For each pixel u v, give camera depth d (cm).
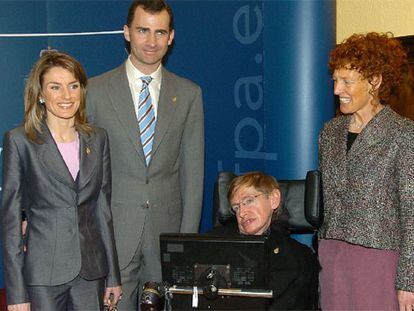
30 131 246
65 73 246
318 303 264
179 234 220
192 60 415
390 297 249
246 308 216
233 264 215
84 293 251
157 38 279
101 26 386
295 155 388
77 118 257
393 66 252
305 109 384
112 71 296
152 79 292
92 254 252
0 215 273
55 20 375
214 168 428
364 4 416
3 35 363
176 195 299
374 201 247
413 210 240
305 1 378
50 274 242
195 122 302
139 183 288
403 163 243
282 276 246
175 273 220
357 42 252
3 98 365
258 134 431
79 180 249
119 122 286
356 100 252
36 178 244
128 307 292
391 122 249
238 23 426
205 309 218
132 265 292
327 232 262
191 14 412
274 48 392
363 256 251
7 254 242
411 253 240
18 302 240
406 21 395
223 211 286
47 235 244
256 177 262
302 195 283
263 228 259
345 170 256
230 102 428
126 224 287
